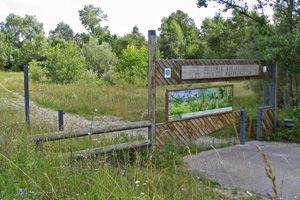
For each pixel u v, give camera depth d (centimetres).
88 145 688
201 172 691
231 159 829
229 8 1780
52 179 372
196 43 7675
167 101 851
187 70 886
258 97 2036
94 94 2364
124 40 7031
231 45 2916
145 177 444
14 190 335
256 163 804
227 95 1002
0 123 651
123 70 4184
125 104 1997
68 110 1858
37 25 9919
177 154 777
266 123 1138
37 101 2142
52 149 505
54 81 3716
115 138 851
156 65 821
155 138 823
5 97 2252
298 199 589
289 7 1603
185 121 892
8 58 7238
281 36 1258
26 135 522
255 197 568
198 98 920
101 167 454
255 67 1094
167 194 425
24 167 381
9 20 9794
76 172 411
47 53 3856
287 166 793
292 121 1155
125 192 353
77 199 347
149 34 808
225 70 988
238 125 1204
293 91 1712
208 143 1000
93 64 4419
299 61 1215
